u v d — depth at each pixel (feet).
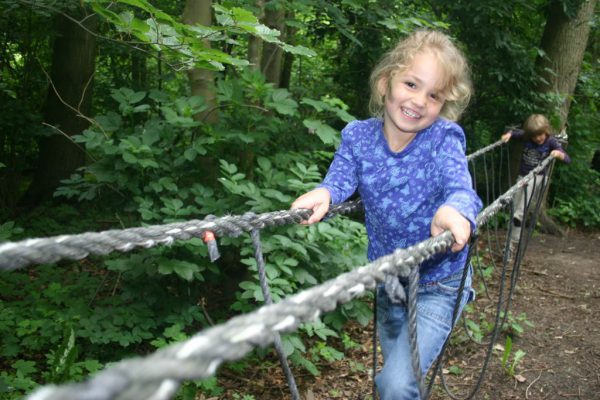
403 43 6.77
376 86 7.01
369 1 17.30
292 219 6.19
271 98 13.74
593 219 30.99
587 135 31.91
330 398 12.28
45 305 13.75
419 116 6.50
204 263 12.80
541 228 28.94
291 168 13.21
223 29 7.55
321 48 30.45
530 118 21.56
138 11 15.08
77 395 1.35
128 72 30.40
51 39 26.81
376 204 7.06
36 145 29.86
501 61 26.99
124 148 12.35
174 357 1.65
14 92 26.81
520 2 25.63
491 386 12.72
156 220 13.20
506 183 29.94
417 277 4.38
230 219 5.17
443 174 6.39
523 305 17.89
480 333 15.17
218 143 13.88
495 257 23.27
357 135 7.26
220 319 14.42
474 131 30.40
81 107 26.81
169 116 12.74
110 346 13.05
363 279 3.28
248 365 13.26
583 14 28.81
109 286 15.55
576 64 29.17
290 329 2.28
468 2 24.98
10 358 12.63
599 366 13.78
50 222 21.58
